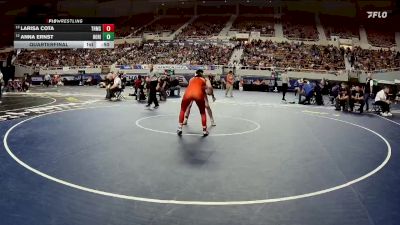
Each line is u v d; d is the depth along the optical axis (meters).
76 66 36.75
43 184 5.04
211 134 9.23
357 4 46.06
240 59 34.78
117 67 34.84
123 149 7.28
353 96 16.16
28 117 11.44
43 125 9.96
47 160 6.31
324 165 6.49
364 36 42.84
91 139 8.20
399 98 23.48
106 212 4.15
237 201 4.59
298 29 43.88
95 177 5.41
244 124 11.16
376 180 5.66
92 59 39.47
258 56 35.34
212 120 10.68
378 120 13.31
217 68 32.78
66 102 16.42
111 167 5.97
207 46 38.38
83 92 23.20
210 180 5.41
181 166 6.14
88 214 4.09
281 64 33.34
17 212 4.09
